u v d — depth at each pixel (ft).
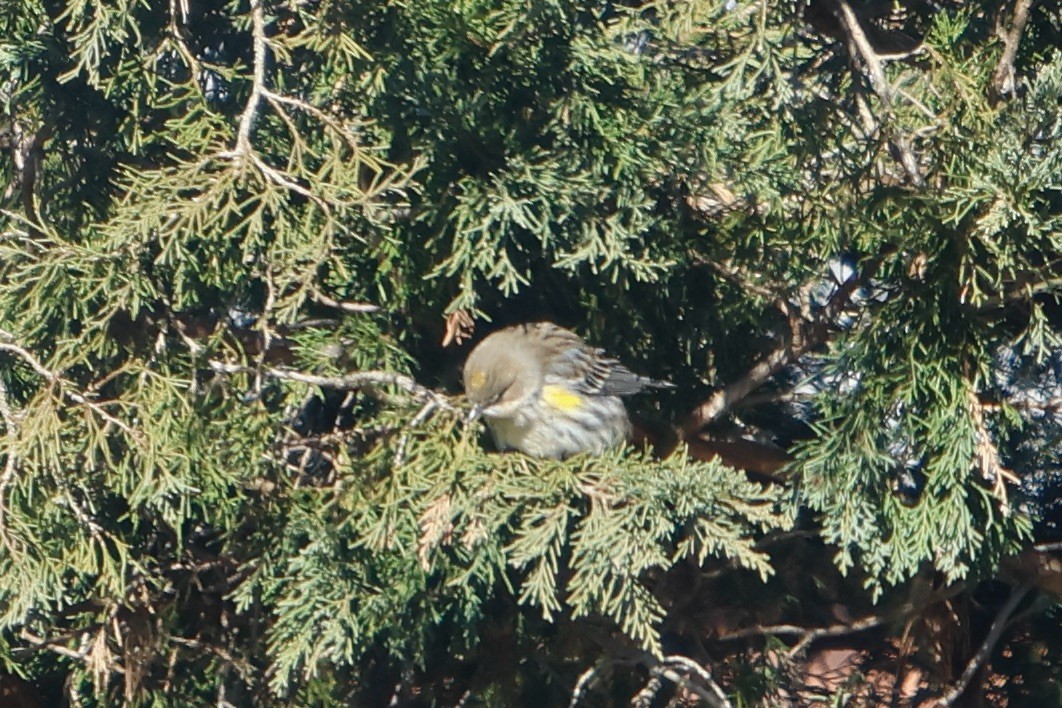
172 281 38.04
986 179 34.71
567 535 40.34
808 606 50.03
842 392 37.06
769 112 39.29
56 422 36.09
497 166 38.81
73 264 35.94
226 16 40.27
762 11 37.01
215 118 37.76
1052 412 44.75
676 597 47.47
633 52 39.47
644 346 43.57
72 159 41.50
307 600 37.91
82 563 37.27
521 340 39.81
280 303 36.14
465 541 35.55
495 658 45.62
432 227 39.29
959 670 49.03
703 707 47.09
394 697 43.55
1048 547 45.70
